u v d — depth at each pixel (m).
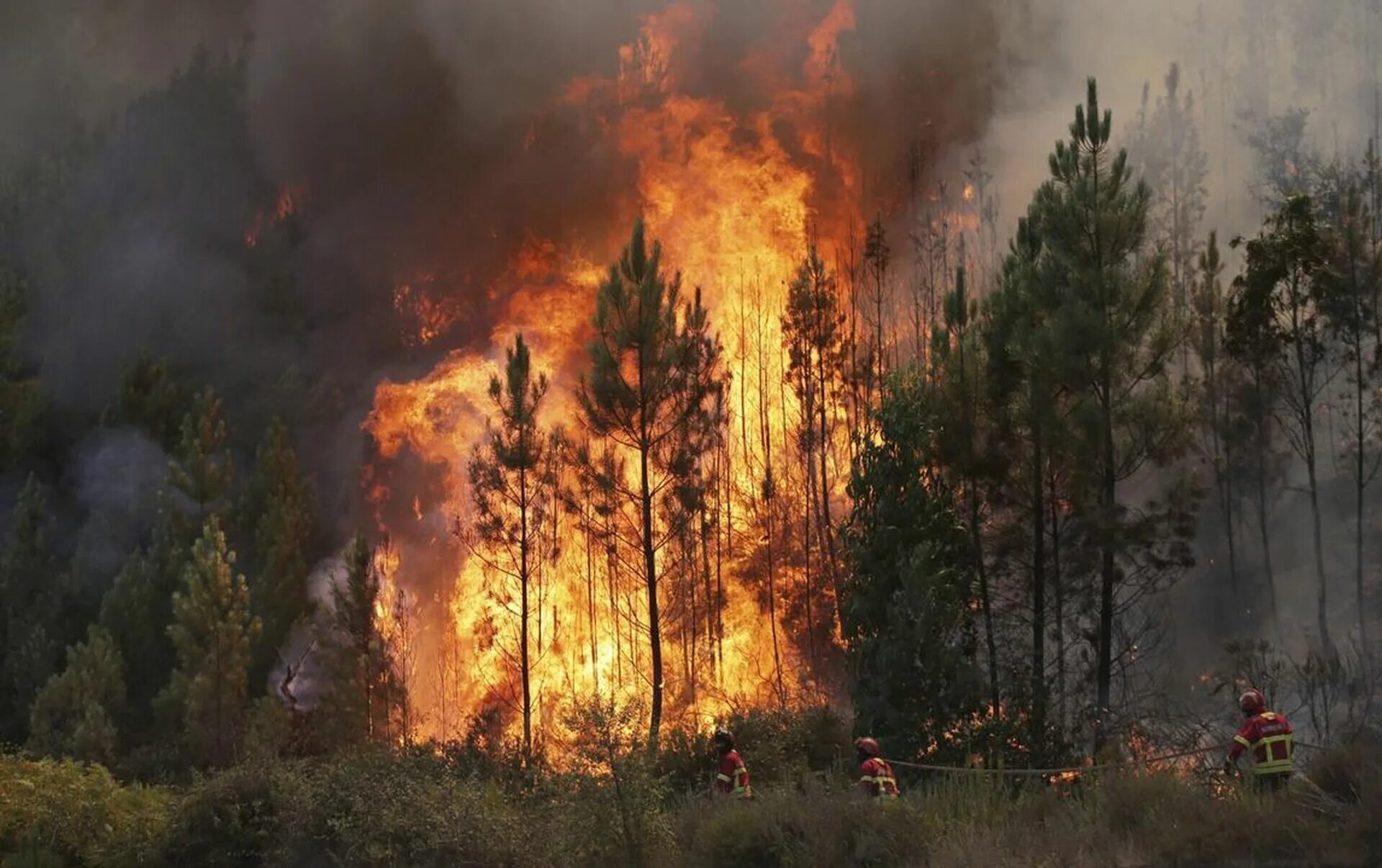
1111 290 20.47
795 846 13.23
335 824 15.06
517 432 26.78
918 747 17.73
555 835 14.57
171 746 31.92
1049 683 19.98
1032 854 12.06
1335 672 18.55
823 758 19.36
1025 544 20.95
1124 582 20.88
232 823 15.78
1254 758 12.89
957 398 21.31
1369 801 11.25
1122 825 12.69
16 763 18.41
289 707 35.50
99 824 16.67
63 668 40.03
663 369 24.47
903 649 17.98
